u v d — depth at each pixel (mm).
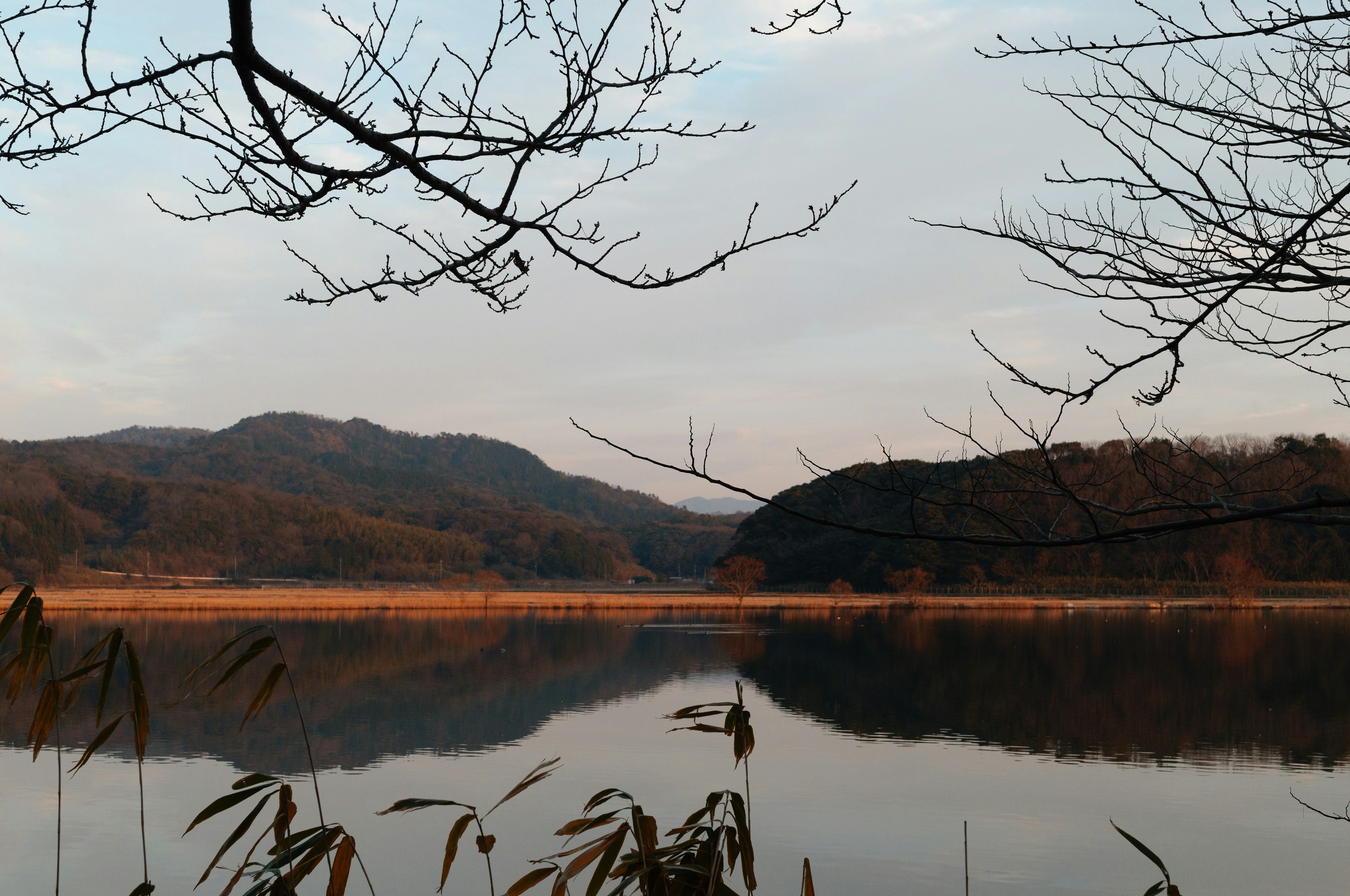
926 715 32375
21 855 16062
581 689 38125
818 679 41656
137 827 17828
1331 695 36781
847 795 20688
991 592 102500
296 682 40031
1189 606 91688
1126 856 16734
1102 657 49469
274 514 153875
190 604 84375
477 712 32719
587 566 188750
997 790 21328
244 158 3479
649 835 3529
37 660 3371
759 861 16219
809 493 120188
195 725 29375
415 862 16234
